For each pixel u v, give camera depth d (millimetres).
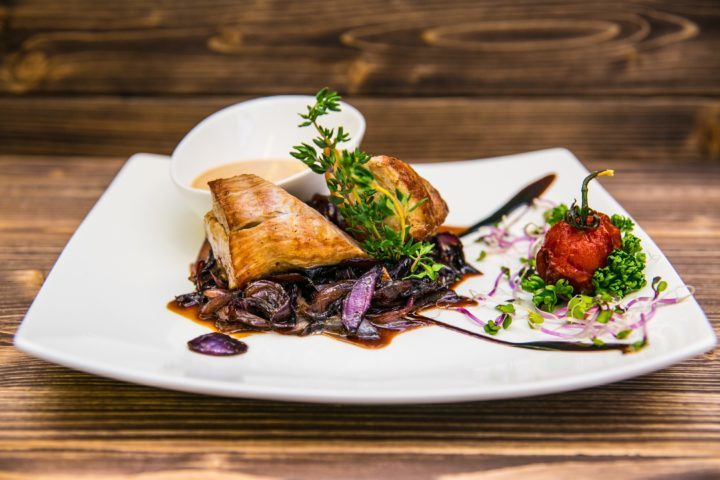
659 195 511
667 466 318
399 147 622
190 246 429
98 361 333
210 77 608
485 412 338
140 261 415
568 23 588
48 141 629
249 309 372
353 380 331
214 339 354
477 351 351
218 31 596
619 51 595
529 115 611
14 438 331
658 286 363
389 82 607
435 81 606
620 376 323
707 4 581
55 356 336
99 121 622
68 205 506
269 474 316
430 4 588
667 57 594
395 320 372
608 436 329
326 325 367
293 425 333
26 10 593
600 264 378
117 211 445
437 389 319
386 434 330
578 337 352
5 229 480
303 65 605
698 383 351
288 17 592
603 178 535
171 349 353
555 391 321
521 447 324
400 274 386
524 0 586
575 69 600
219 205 383
